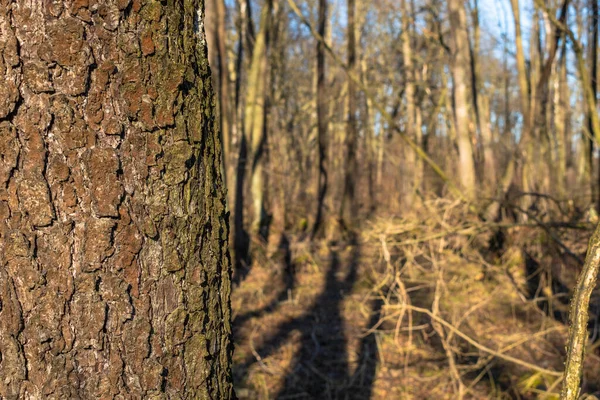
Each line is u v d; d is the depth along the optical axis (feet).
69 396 3.62
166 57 3.67
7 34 3.41
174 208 3.77
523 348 18.86
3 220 3.48
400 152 51.80
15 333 3.55
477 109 35.29
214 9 30.25
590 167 32.68
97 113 3.53
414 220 18.80
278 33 52.75
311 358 18.98
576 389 3.78
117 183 3.59
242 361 18.66
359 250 33.12
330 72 68.85
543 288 21.80
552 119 44.93
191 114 3.83
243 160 32.81
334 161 72.28
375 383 17.07
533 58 38.34
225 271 4.25
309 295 26.30
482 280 23.86
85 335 3.61
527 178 30.04
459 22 29.48
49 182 3.51
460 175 28.81
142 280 3.70
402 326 21.43
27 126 3.44
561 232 20.17
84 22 3.48
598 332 18.35
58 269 3.55
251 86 38.52
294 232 48.14
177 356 3.85
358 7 63.72
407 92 52.80
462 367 16.72
